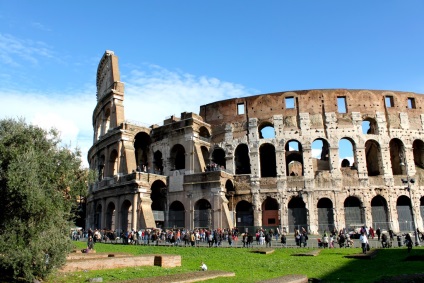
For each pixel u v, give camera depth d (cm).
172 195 7250
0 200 2369
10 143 2580
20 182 2333
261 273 2689
